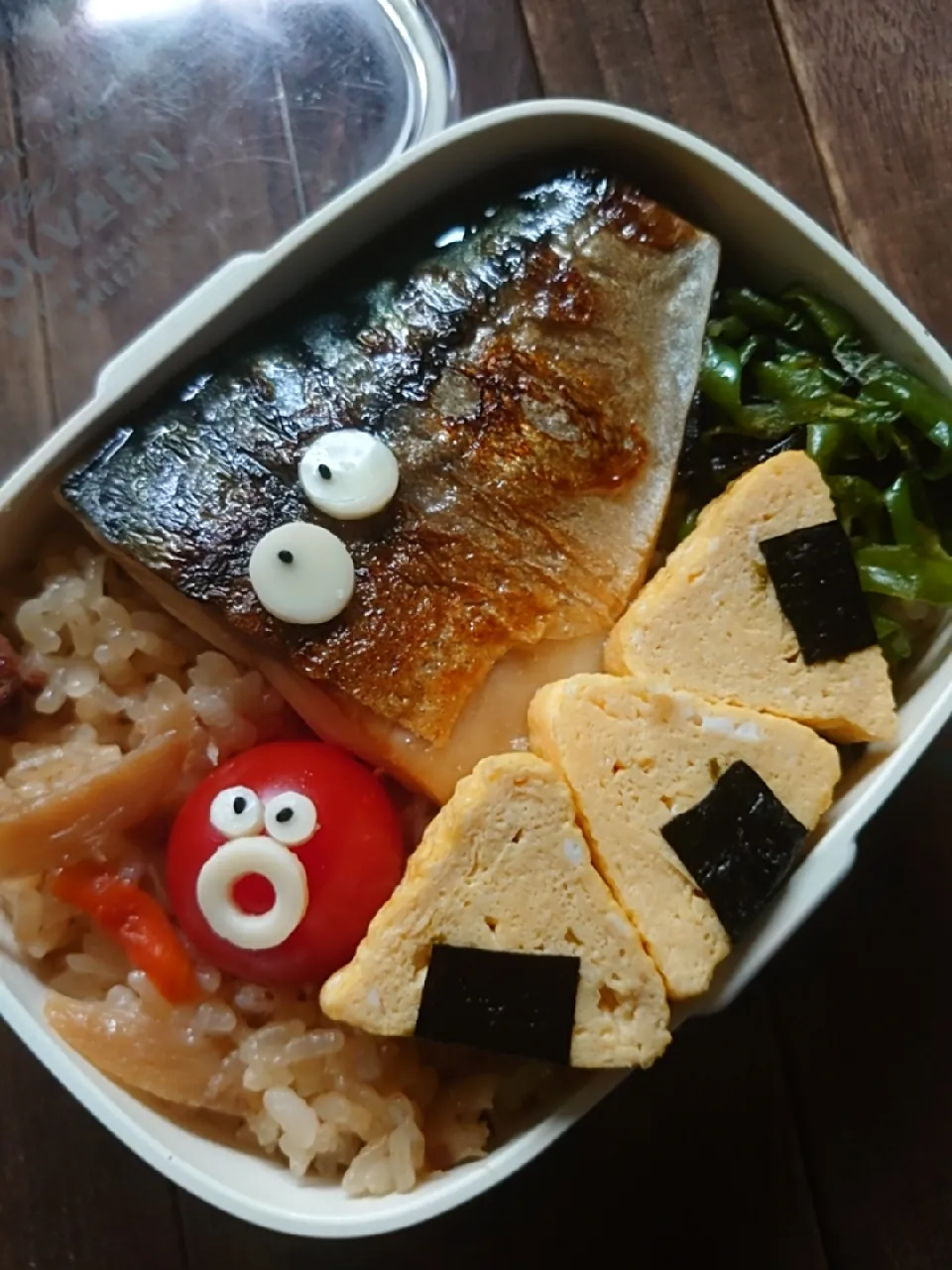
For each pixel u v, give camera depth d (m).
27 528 0.17
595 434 0.17
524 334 0.17
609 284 0.17
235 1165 0.16
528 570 0.16
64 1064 0.15
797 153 0.22
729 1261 0.19
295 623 0.16
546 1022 0.14
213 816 0.15
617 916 0.15
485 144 0.17
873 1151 0.19
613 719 0.15
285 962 0.15
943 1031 0.20
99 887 0.16
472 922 0.14
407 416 0.17
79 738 0.17
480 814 0.14
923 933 0.20
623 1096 0.19
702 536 0.16
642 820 0.15
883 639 0.18
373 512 0.16
